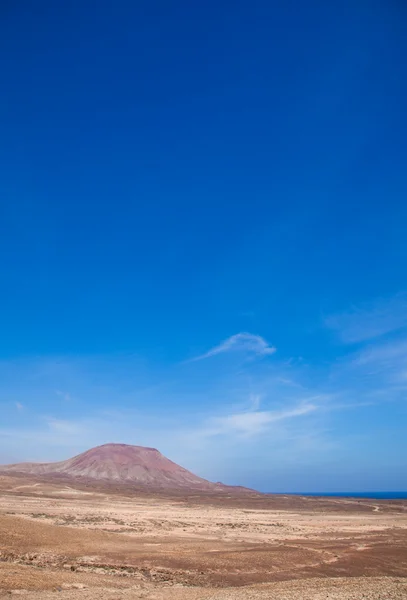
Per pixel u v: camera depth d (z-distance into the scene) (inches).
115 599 1139.3
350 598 1127.0
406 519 4815.5
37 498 5413.4
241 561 1898.4
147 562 1796.3
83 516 3612.2
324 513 5713.6
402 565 2108.8
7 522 2102.6
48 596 1131.3
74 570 1622.8
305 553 2177.7
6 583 1216.8
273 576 1747.0
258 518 4510.3
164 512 4628.4
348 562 2073.1
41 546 1868.8
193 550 2130.9
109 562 1761.8
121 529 2970.0
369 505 7436.0
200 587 1519.4
